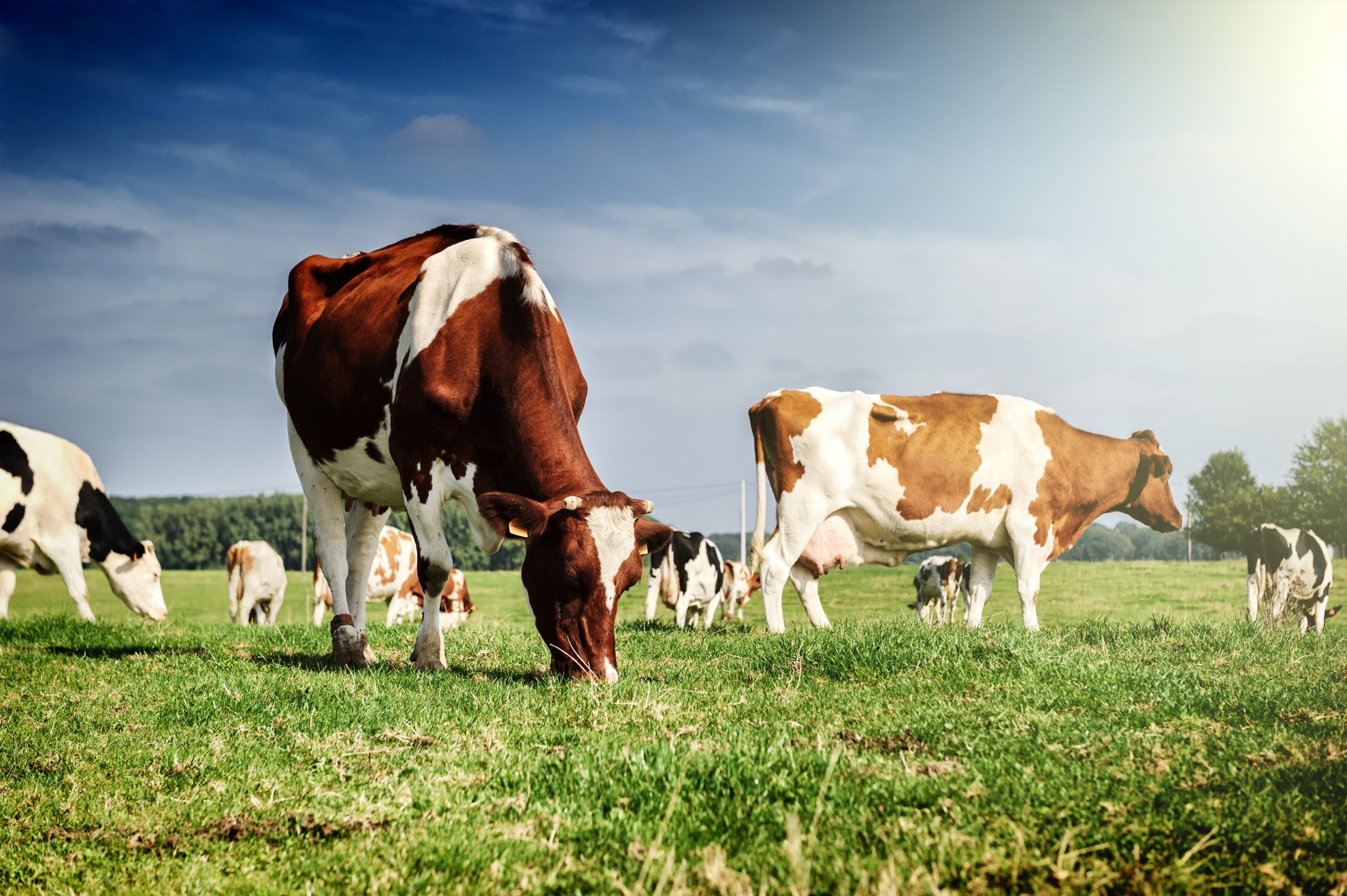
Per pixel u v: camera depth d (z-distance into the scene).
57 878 3.35
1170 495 12.16
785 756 3.83
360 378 7.71
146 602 15.03
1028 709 5.10
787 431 11.34
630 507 6.54
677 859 3.01
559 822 3.39
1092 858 2.89
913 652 6.76
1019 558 11.36
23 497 13.88
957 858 2.84
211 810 3.92
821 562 11.56
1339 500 60.47
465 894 2.93
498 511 6.22
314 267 8.96
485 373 6.93
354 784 4.15
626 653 8.10
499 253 7.17
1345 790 3.51
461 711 5.48
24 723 5.58
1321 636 8.82
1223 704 5.02
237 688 6.16
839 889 2.62
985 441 11.26
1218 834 3.08
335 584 8.05
